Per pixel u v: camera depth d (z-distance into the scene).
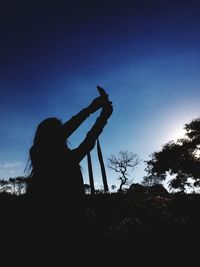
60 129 1.81
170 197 25.20
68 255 1.56
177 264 9.25
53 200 1.66
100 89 1.92
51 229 1.62
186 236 12.05
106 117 1.88
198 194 23.39
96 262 1.54
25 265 1.54
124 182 57.84
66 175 1.71
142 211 21.14
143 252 10.23
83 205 1.71
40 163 1.74
